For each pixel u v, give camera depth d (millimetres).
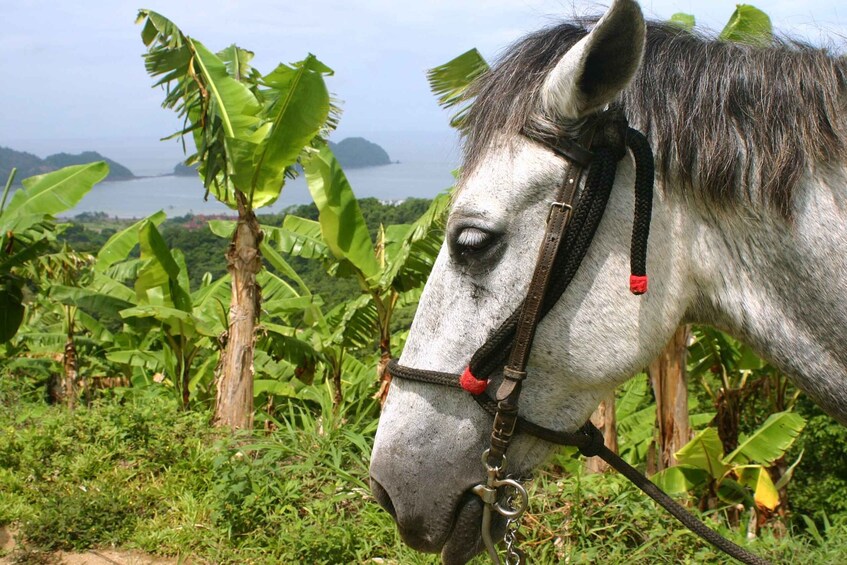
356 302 6641
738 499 6199
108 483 4262
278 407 7277
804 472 9508
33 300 10078
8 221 7039
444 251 1591
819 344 1471
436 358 1551
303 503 3799
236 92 5734
